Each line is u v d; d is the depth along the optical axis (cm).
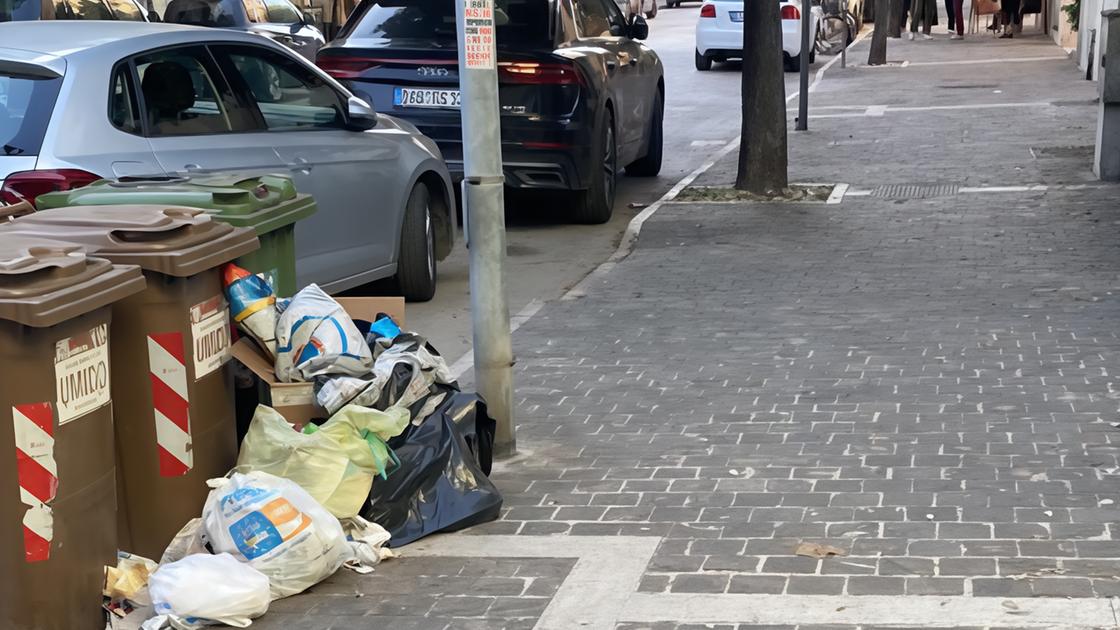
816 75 2695
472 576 499
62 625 442
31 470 427
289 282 621
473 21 602
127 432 499
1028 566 481
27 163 683
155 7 2083
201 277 511
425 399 567
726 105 2289
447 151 1218
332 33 2770
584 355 812
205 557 470
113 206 531
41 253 443
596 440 653
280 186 616
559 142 1209
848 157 1602
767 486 579
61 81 709
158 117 748
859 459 606
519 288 1032
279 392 544
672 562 502
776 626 445
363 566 507
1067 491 554
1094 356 755
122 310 492
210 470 520
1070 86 2259
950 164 1514
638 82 1443
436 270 1069
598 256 1155
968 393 697
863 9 4425
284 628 461
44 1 1495
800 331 845
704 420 676
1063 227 1147
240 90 816
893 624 441
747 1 1347
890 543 509
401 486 538
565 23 1258
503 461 626
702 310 913
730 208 1310
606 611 463
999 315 860
